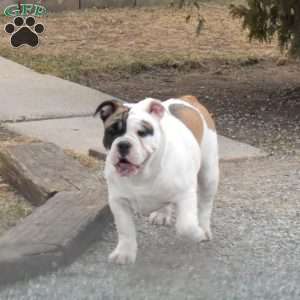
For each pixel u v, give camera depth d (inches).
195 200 263.7
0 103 507.5
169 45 740.7
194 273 264.5
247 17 547.5
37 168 348.5
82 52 696.4
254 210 330.0
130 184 253.8
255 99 558.6
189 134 267.7
